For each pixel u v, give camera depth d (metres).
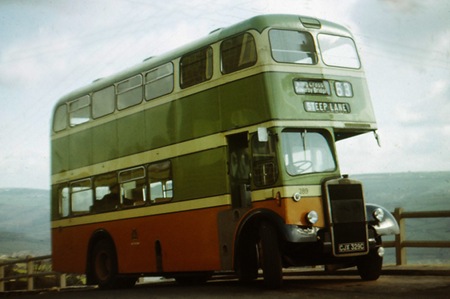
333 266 13.34
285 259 10.52
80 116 15.55
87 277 15.05
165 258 12.70
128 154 13.85
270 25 10.91
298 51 11.03
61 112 16.27
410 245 12.58
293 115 10.61
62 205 16.05
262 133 10.30
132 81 13.88
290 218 10.19
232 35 11.36
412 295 8.77
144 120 13.43
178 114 12.49
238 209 11.02
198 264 11.88
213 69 11.70
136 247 13.53
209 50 11.84
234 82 11.22
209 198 11.64
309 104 10.83
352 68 11.62
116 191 14.20
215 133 11.57
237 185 11.34
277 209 10.31
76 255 15.45
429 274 11.41
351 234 10.56
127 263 13.83
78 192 15.51
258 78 10.72
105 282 14.55
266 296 9.58
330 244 10.35
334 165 10.81
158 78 13.11
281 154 10.34
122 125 14.09
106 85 14.71
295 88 10.77
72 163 15.75
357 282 11.13
